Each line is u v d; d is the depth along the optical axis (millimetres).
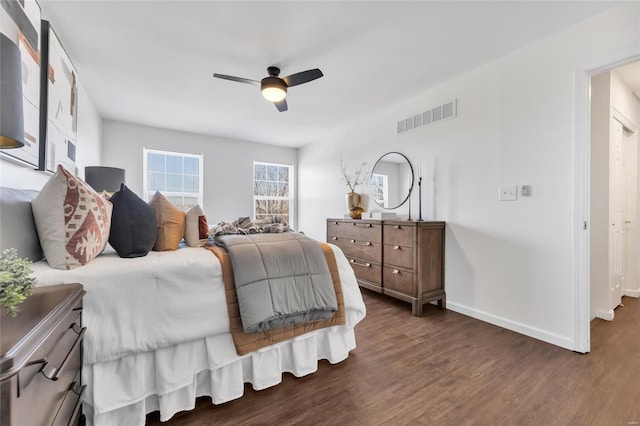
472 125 2758
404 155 3518
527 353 2018
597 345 2129
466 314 2781
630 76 2824
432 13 1959
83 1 1831
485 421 1365
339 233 3873
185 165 5016
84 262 1251
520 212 2389
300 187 5984
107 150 4297
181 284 1403
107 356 1227
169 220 1714
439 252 2953
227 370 1513
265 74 2838
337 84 3057
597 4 1864
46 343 731
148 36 2223
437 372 1776
